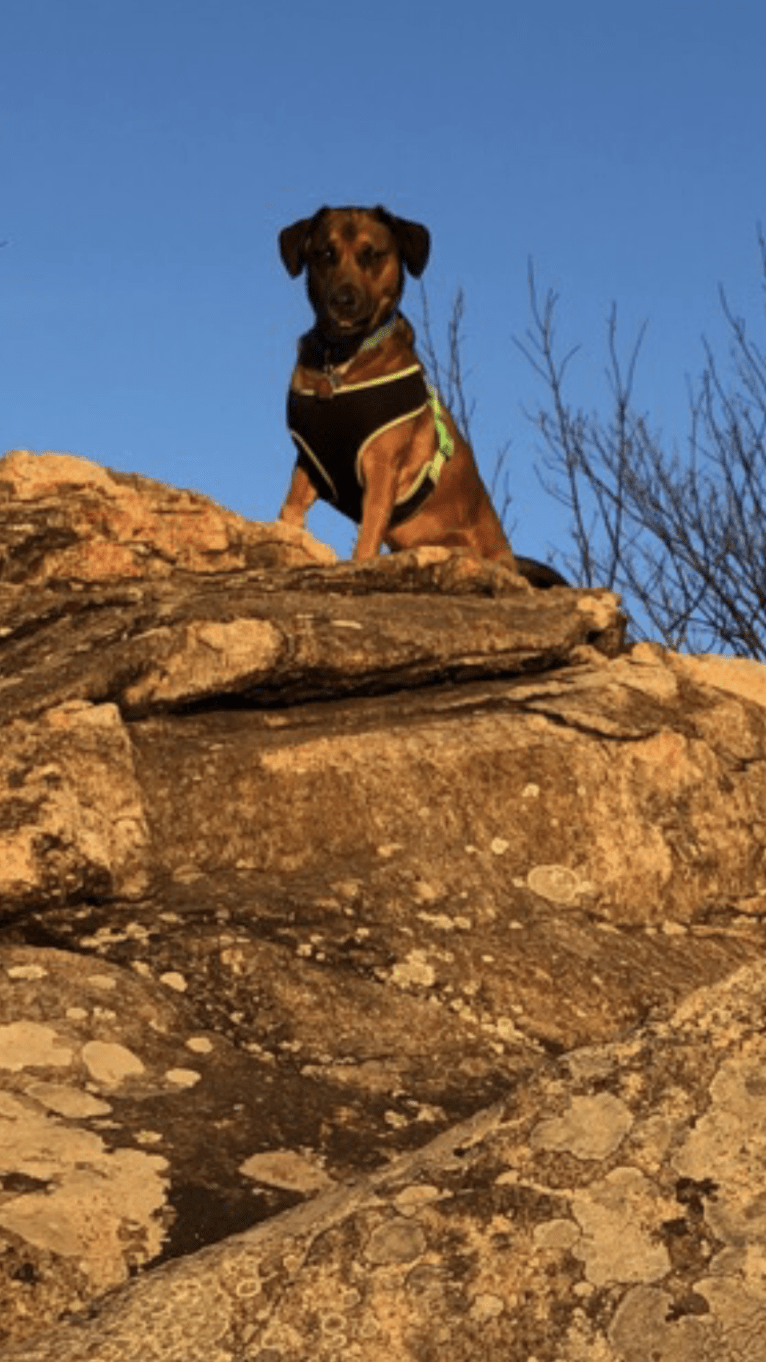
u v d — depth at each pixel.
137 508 3.15
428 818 2.45
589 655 2.96
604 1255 1.36
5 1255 1.47
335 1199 1.50
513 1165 1.45
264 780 2.40
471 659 2.79
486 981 2.18
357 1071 1.94
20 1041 1.83
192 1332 1.35
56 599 2.86
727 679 3.08
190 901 2.24
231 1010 2.01
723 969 2.40
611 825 2.54
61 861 2.18
